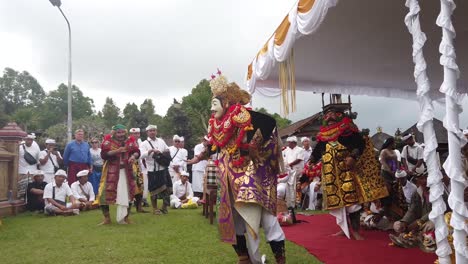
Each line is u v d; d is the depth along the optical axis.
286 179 7.32
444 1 2.94
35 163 10.19
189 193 10.36
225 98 4.02
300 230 6.46
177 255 4.60
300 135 21.39
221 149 4.02
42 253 4.81
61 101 90.75
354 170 5.65
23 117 36.50
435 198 3.00
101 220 7.70
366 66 8.51
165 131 29.59
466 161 4.07
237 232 3.95
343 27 6.01
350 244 5.12
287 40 5.15
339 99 10.74
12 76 88.19
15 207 9.02
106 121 61.44
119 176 7.08
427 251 4.54
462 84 10.67
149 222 7.31
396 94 11.12
